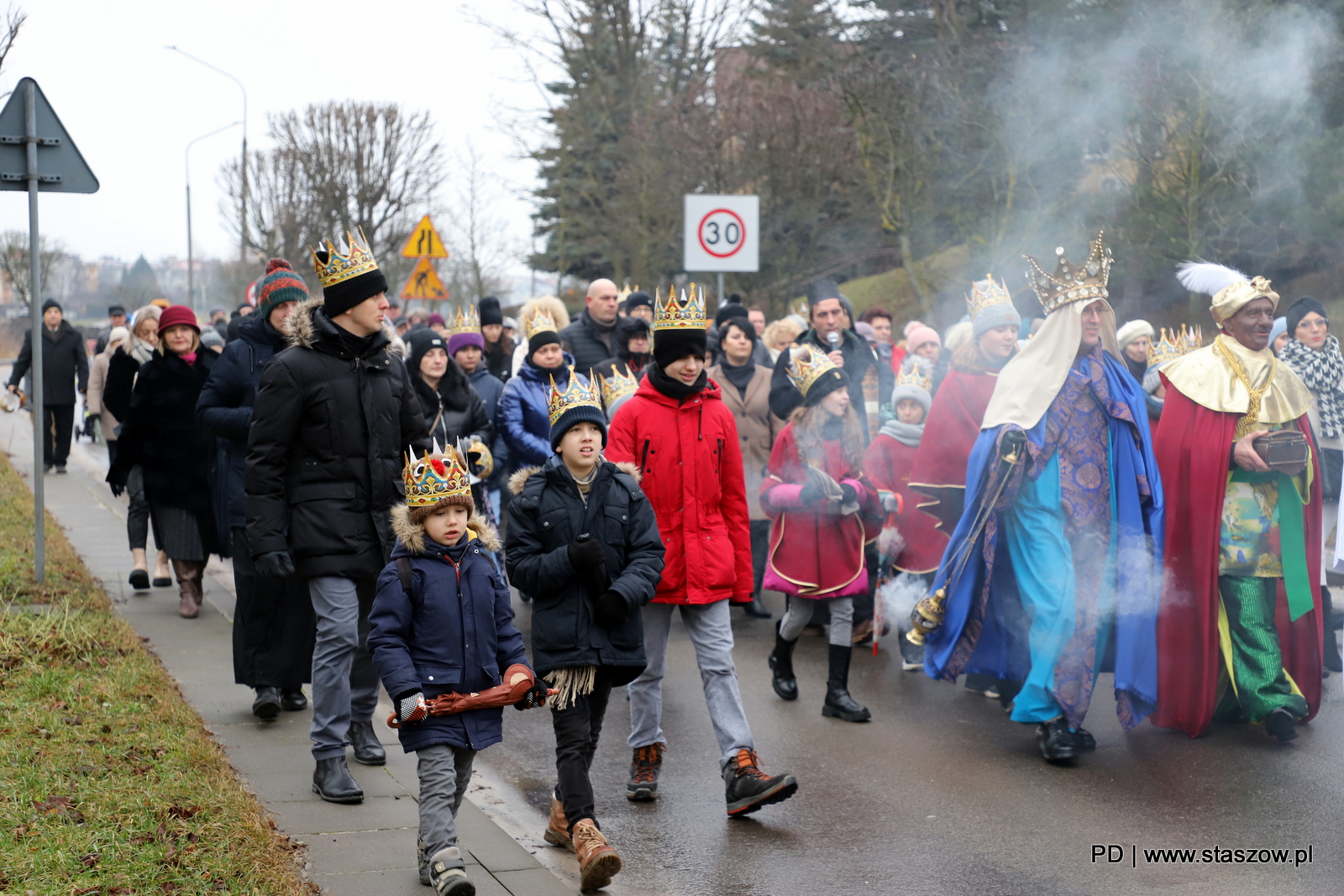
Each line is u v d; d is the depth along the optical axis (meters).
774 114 24.81
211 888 3.90
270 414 5.00
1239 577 6.22
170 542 7.93
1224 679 6.41
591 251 34.09
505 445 9.19
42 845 4.11
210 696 6.37
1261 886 4.35
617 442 5.27
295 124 45.88
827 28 27.08
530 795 5.49
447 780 4.15
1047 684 5.82
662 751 5.39
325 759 4.97
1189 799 5.26
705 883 4.44
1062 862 4.60
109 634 6.98
